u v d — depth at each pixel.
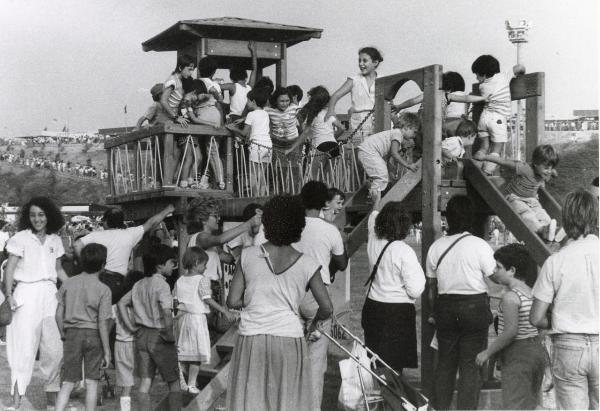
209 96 10.46
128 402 7.20
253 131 10.31
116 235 8.35
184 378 7.97
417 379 9.02
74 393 8.27
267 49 13.15
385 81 8.84
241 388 5.20
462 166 8.12
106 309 6.79
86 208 33.03
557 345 5.27
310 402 5.27
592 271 5.17
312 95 10.57
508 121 9.17
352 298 16.55
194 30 12.59
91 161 66.06
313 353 6.41
